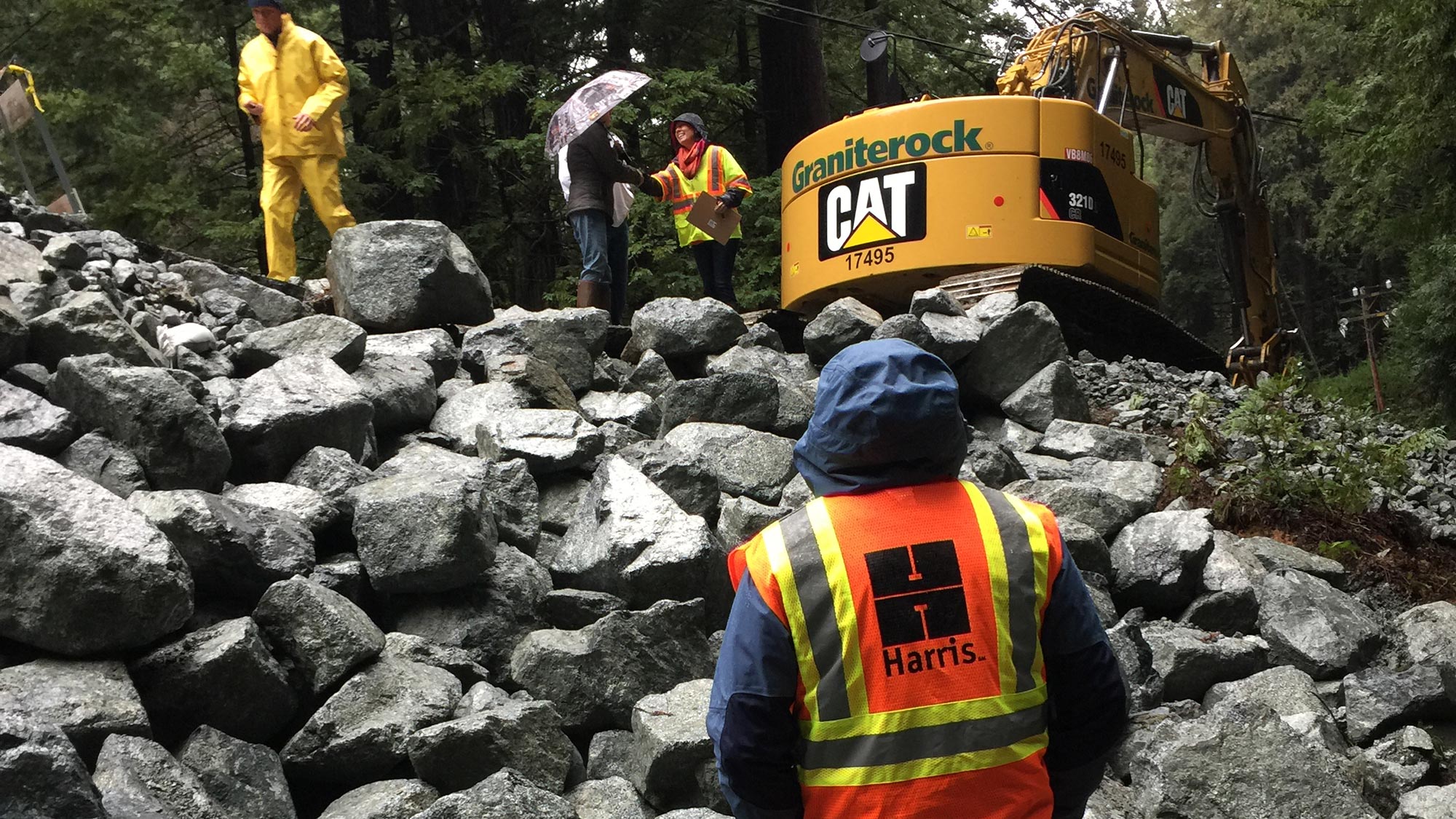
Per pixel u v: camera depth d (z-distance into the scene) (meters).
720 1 17.17
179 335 5.66
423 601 4.23
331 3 18.00
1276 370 10.99
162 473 4.24
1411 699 4.54
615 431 5.71
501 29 17.34
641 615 4.11
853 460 2.15
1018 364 6.91
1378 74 14.14
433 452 5.08
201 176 16.75
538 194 17.12
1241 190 10.84
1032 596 2.11
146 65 16.03
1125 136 9.20
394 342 6.35
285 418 4.74
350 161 14.88
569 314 6.74
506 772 3.23
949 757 2.04
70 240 6.15
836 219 8.89
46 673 3.28
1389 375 18.52
